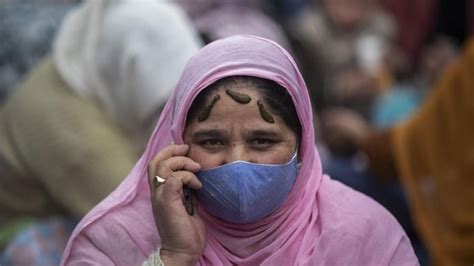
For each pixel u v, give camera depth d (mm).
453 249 11180
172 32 9953
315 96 14867
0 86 11055
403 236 7328
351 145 12453
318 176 7250
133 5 10008
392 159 11617
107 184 9469
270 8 16422
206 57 6910
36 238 9711
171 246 6816
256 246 7074
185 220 6812
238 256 7082
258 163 6746
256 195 6723
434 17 18672
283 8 17375
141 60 9859
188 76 6941
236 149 6746
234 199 6727
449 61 15945
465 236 11133
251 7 12906
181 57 9906
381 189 11930
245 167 6684
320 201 7234
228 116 6727
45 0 11562
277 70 6844
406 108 15227
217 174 6730
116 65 9945
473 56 11016
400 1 19031
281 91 6820
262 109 6727
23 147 9930
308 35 16297
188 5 12258
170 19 10008
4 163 10016
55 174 9727
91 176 9562
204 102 6781
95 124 9781
